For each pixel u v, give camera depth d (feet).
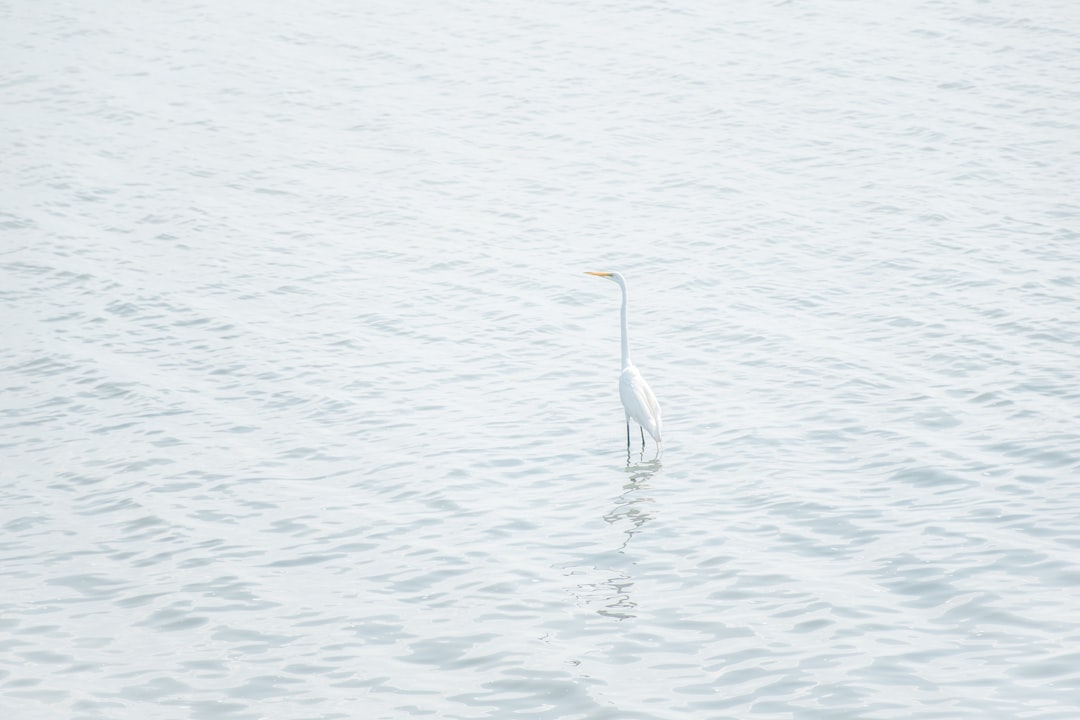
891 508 57.06
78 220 109.09
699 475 62.28
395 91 146.00
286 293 93.76
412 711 42.70
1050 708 40.60
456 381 77.30
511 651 46.37
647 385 66.13
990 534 53.62
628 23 167.53
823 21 164.35
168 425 71.36
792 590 49.93
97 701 44.04
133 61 155.84
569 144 129.29
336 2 179.42
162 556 55.98
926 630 46.26
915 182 112.98
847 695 42.16
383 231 107.76
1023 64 143.84
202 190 117.39
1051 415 66.39
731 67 149.59
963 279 90.02
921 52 150.41
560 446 66.95
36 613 51.03
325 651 47.09
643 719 41.45
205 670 46.09
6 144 128.47
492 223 109.29
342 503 60.80
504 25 168.55
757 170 119.34
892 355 77.51
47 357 81.66
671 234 104.78
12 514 60.95
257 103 142.00
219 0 181.37
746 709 41.73
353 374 78.54
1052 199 106.32
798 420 68.59
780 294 90.33
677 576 51.78
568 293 93.15
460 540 56.13
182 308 90.22
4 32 166.91
